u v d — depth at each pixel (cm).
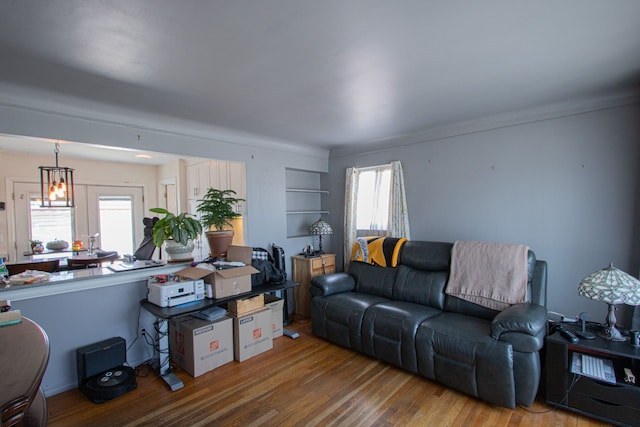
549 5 143
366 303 316
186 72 206
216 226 368
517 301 265
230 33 161
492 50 186
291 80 222
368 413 221
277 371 279
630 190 264
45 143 390
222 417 218
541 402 233
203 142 347
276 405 231
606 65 210
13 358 105
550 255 302
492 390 223
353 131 376
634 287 204
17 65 192
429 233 384
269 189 414
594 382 208
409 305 308
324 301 339
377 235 438
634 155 261
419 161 390
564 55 195
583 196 285
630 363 217
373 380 264
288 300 436
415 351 262
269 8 140
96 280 267
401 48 181
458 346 238
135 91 237
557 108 291
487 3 141
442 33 166
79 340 260
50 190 390
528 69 215
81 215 525
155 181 607
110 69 200
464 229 356
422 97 264
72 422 213
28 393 84
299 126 348
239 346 297
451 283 307
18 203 468
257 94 248
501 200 329
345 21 153
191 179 523
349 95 255
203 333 276
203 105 272
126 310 286
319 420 214
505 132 324
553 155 298
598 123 276
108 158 518
